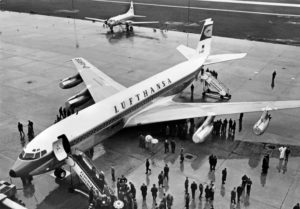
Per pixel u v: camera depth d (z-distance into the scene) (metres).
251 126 35.69
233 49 63.28
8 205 23.14
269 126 35.69
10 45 66.56
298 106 32.56
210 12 97.38
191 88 43.12
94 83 40.03
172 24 84.00
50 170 26.20
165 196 23.97
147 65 55.06
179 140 33.25
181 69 39.53
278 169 28.62
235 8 102.75
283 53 60.81
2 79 48.97
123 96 32.44
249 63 55.66
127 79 49.06
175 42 68.44
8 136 33.84
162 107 35.19
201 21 86.56
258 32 75.75
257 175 27.88
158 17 91.50
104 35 74.44
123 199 24.28
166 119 32.72
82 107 39.81
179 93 42.06
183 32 76.38
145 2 114.25
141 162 29.77
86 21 87.88
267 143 32.53
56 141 25.41
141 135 31.94
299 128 35.25
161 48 64.38
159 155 30.81
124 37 72.69
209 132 30.98
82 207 24.41
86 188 26.45
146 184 26.86
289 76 49.75
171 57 59.06
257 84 46.94
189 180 27.27
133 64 55.56
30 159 24.66
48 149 25.23
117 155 30.78
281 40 69.25
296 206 22.42
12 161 29.78
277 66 54.09
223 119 37.12
